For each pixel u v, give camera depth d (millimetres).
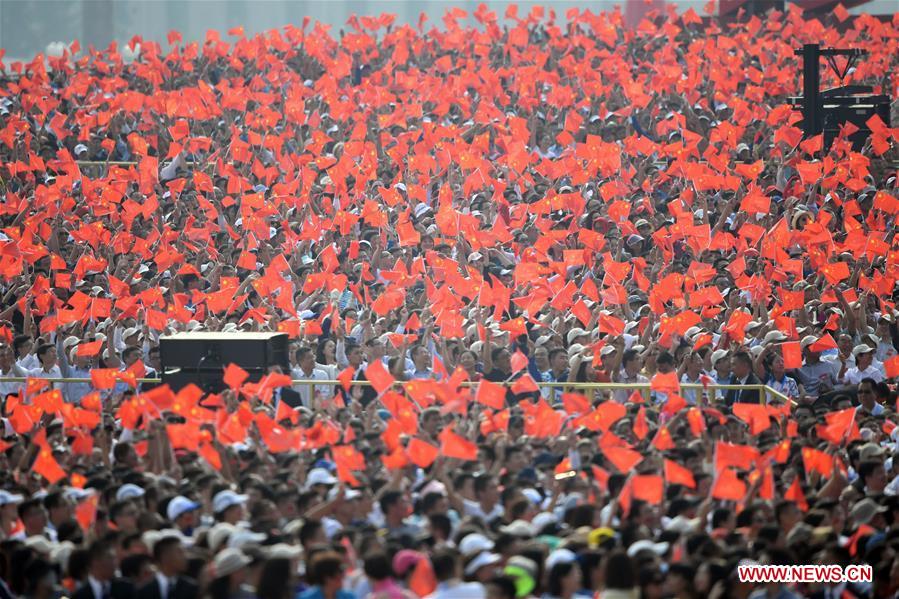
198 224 93688
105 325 72000
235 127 102062
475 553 36969
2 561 40312
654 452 48938
